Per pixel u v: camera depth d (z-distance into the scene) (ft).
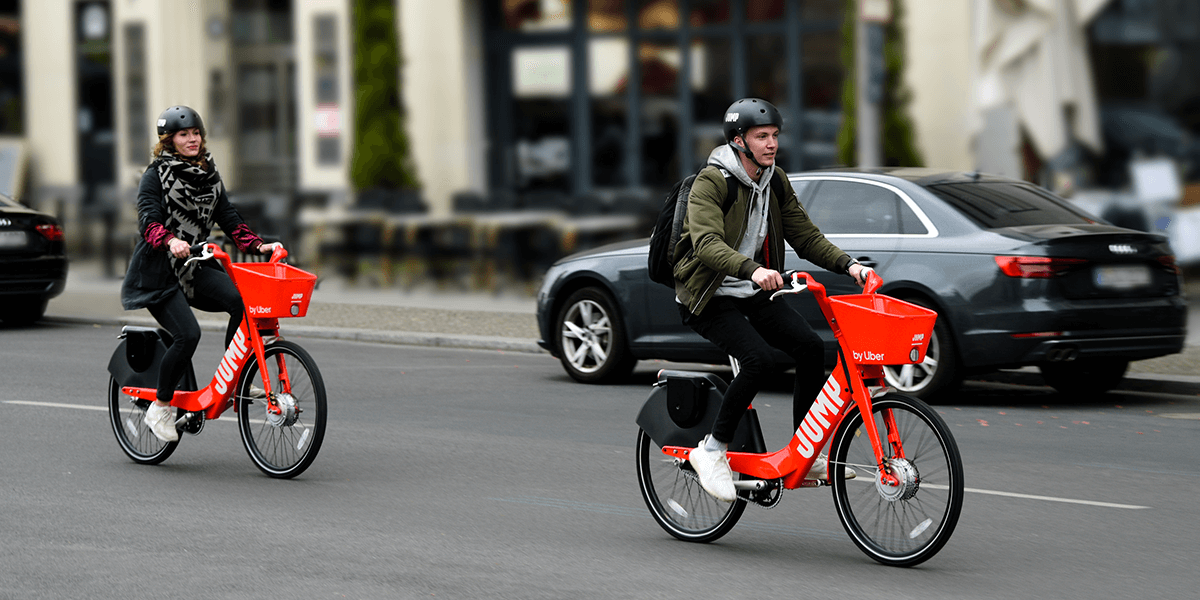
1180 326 103.81
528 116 224.12
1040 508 71.72
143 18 254.27
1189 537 65.87
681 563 61.41
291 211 206.49
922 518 59.62
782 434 85.81
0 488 75.72
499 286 177.78
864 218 105.91
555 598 56.08
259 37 252.42
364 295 182.09
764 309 62.39
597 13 217.97
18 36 270.67
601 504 72.69
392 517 69.62
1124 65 166.81
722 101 209.26
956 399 108.06
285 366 77.61
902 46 172.65
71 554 62.39
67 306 172.96
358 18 216.13
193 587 57.36
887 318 57.88
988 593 56.75
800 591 57.06
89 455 84.69
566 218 176.45
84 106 265.95
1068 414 100.68
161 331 81.97
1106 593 56.70
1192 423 96.94
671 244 62.28
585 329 116.88
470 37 222.48
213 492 74.90
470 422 97.35
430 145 217.97
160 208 77.36
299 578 58.75
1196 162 168.45
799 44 202.08
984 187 106.52
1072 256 98.89
